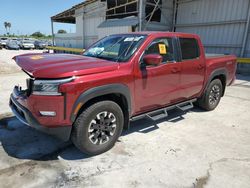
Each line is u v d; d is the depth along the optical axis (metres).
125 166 2.81
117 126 3.15
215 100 5.12
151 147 3.31
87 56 3.64
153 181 2.54
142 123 4.24
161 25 14.92
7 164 2.79
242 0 11.43
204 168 2.81
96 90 2.73
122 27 13.99
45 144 3.33
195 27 14.07
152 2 14.43
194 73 4.25
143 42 3.34
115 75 2.90
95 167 2.78
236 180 2.60
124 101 3.17
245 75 11.13
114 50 3.54
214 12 12.82
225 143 3.52
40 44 33.34
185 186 2.47
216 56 4.99
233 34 12.05
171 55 3.77
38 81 2.54
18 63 3.08
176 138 3.64
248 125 4.30
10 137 3.53
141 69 3.24
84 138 2.82
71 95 2.55
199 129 4.05
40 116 2.60
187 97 4.34
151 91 3.47
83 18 19.55
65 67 2.69
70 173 2.64
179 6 14.91
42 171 2.66
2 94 6.06
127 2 15.15
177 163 2.91
